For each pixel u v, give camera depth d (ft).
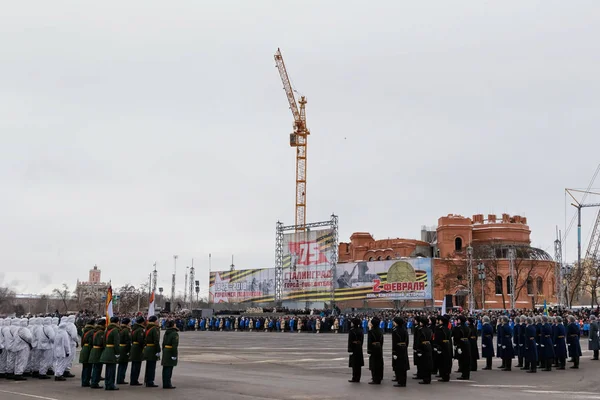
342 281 291.17
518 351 96.89
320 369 95.20
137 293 490.08
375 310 277.03
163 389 69.77
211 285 358.84
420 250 352.28
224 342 175.83
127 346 74.59
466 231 336.29
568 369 94.07
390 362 109.29
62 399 60.95
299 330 251.39
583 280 396.16
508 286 310.45
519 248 324.19
